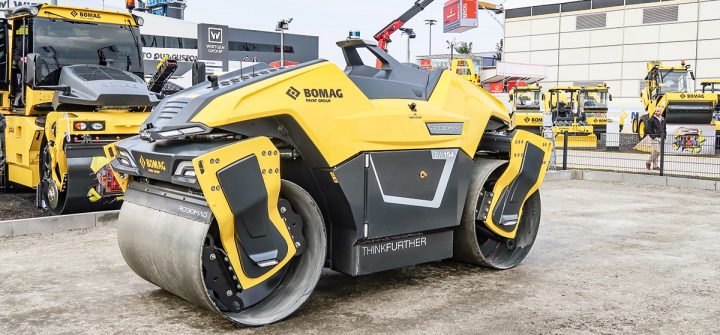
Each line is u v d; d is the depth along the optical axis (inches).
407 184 176.4
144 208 163.6
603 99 956.6
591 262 216.5
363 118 164.9
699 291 181.3
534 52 1545.3
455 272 203.0
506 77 1270.9
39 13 315.9
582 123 847.7
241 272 149.2
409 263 182.4
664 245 243.6
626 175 456.1
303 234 163.6
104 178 285.9
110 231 260.4
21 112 330.6
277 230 153.0
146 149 158.1
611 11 1416.1
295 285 162.6
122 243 169.3
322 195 168.9
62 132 278.7
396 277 196.7
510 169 205.2
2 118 351.9
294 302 157.6
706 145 598.5
